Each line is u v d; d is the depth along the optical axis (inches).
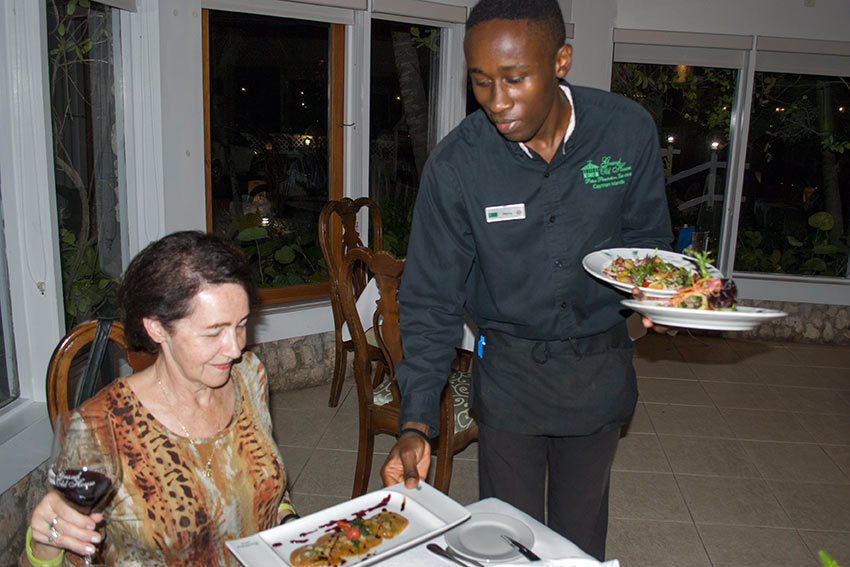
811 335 192.4
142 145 116.3
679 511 104.7
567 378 55.6
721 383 160.2
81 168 104.3
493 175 51.1
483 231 52.1
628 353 58.4
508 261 52.8
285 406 139.9
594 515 61.5
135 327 45.2
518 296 53.7
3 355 84.5
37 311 85.0
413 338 53.0
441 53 164.2
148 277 43.5
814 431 135.0
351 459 118.3
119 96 113.5
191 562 47.1
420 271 53.7
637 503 106.7
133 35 112.3
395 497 43.3
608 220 52.9
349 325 91.7
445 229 52.9
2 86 80.7
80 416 44.2
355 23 145.7
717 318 40.9
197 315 43.5
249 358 52.0
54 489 35.9
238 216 140.6
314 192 151.4
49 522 37.3
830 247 193.9
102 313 109.0
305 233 152.1
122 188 116.4
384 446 125.0
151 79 114.3
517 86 42.7
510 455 58.3
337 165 151.6
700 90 188.9
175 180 119.8
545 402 56.0
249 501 48.6
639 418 139.1
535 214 51.4
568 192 51.2
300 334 146.6
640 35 178.2
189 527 46.1
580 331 54.7
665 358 176.7
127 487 45.0
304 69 144.0
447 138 52.9
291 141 145.5
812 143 189.6
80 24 101.5
